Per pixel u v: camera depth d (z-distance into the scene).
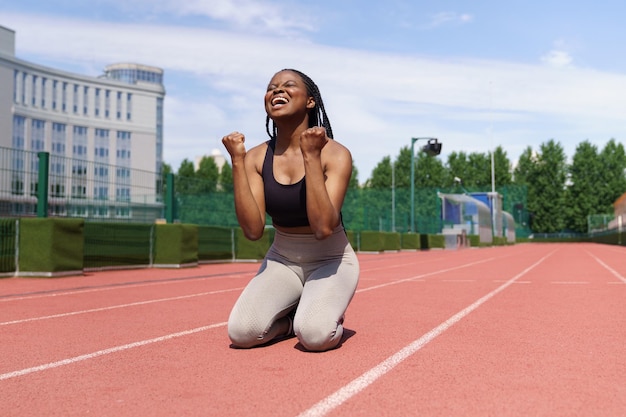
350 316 6.71
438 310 7.27
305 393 3.33
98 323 6.21
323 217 4.37
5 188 13.06
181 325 6.05
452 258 25.45
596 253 34.12
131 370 3.97
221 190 21.97
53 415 2.98
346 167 4.66
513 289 10.22
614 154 104.88
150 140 99.25
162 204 17.97
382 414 2.93
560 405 3.09
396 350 4.62
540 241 101.12
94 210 15.55
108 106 94.50
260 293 4.71
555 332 5.54
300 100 4.73
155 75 129.38
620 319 6.43
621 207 70.56
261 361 4.21
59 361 4.28
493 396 3.26
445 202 53.91
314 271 4.89
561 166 103.12
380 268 17.39
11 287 10.35
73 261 12.86
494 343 4.94
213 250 19.14
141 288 10.44
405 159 102.00
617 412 2.97
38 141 83.44
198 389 3.44
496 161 104.44
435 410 3.00
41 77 84.19
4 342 5.07
